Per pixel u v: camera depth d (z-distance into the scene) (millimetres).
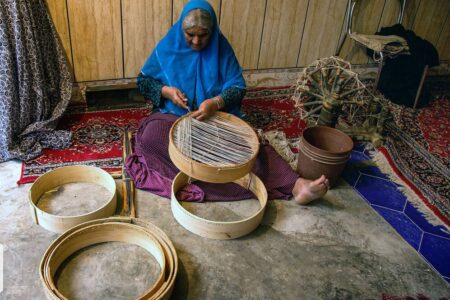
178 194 1959
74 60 2574
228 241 1769
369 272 1704
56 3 2367
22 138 2207
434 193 2215
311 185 1923
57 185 1957
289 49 3117
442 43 3619
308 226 1901
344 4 3068
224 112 2143
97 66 2650
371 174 2318
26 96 2176
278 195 2035
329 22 3111
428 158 2521
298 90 2543
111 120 2572
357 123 2775
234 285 1583
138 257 1650
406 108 3088
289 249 1767
